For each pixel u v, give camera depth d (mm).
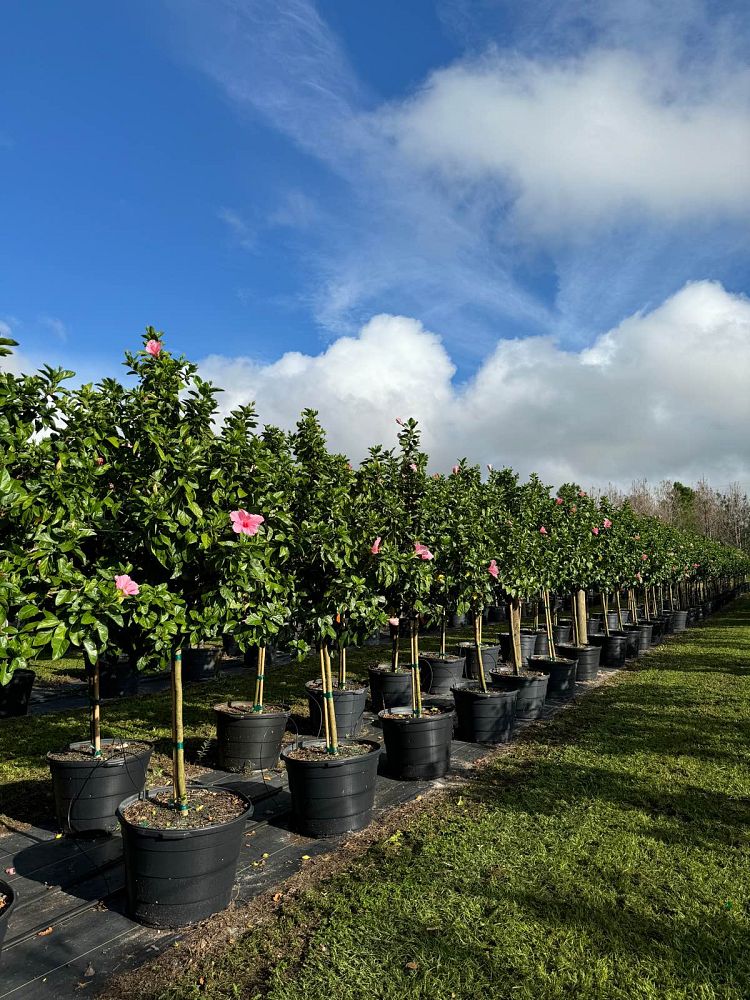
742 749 5742
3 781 5031
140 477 3285
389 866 3604
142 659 3180
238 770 5328
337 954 2791
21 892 3377
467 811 4438
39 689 8781
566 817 4258
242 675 9805
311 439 5125
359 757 4137
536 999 2537
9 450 2658
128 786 4211
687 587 18844
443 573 5965
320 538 4199
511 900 3227
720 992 2596
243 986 2621
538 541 7887
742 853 3758
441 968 2705
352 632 4438
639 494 37094
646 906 3182
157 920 3039
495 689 6715
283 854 3846
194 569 3279
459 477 7070
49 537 2768
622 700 7934
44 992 2596
